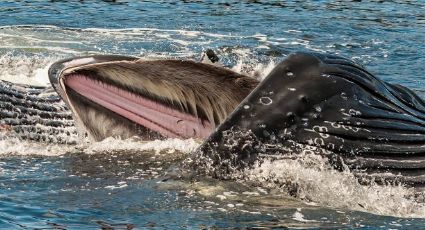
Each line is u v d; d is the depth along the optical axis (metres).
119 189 27.08
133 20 70.50
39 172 29.11
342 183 25.77
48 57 53.22
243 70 32.53
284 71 27.72
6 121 33.47
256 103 27.38
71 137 32.81
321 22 72.38
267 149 26.81
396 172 25.70
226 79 29.42
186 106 31.11
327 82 27.36
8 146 32.19
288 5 82.56
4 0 78.81
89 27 66.62
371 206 25.14
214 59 32.22
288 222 24.09
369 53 59.19
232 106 30.31
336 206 25.34
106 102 31.38
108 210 25.17
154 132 31.86
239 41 62.66
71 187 27.38
